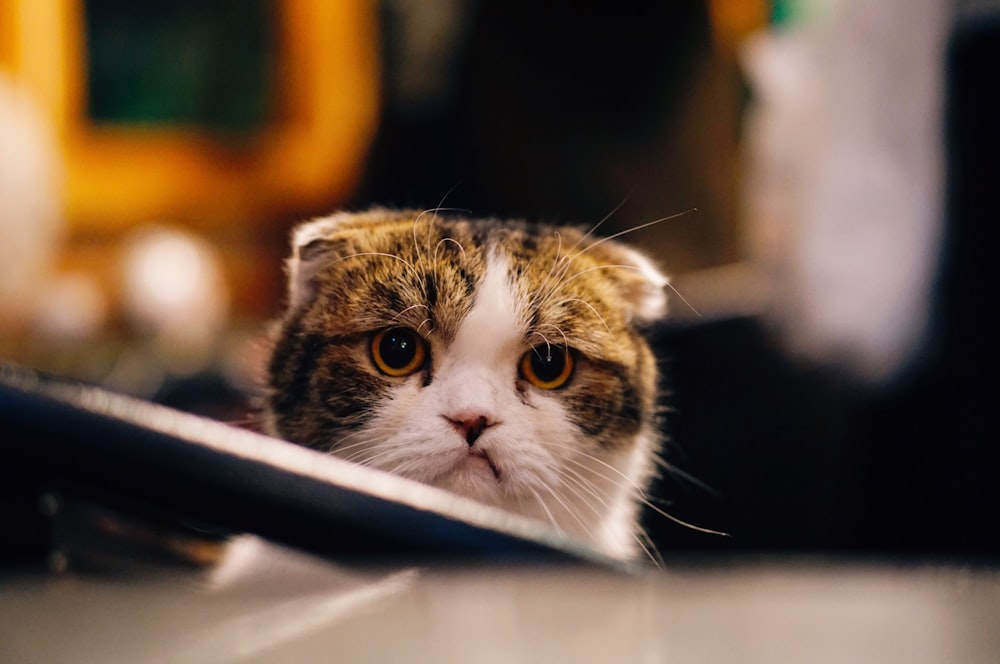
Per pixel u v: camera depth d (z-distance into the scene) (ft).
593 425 1.55
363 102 3.84
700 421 1.91
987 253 2.14
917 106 2.14
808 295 2.08
